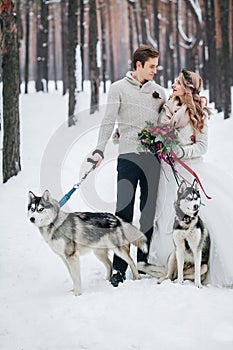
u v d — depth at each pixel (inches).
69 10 770.8
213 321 183.8
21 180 443.2
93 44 817.5
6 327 190.4
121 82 241.1
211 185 227.9
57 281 238.7
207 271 221.6
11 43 444.5
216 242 218.4
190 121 230.8
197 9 1160.8
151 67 238.8
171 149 229.0
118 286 222.7
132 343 171.9
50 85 1587.1
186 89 232.2
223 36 771.4
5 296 219.8
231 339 171.5
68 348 172.2
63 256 219.3
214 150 560.7
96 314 194.1
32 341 179.0
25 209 361.4
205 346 167.8
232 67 1240.8
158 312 192.2
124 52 2203.5
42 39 1214.9
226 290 212.5
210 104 1018.1
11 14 441.7
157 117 242.5
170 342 170.9
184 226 211.9
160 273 232.7
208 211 221.9
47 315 197.8
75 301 207.9
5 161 454.6
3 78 453.7
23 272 248.7
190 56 1192.2
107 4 1497.3
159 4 1412.4
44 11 1203.2
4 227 322.0
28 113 834.2
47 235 216.7
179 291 207.5
